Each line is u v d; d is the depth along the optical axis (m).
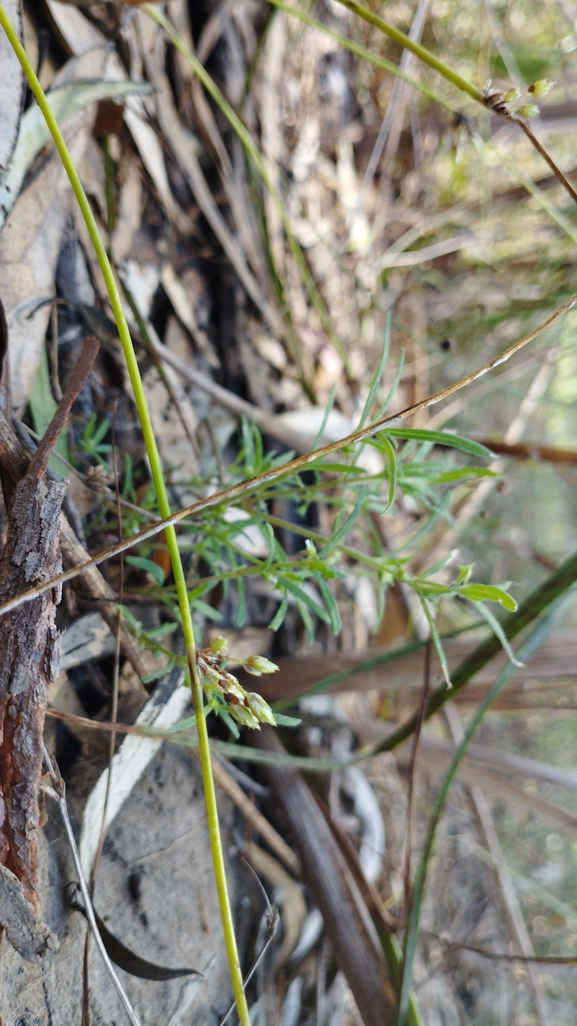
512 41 0.41
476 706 0.30
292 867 0.25
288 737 0.26
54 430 0.14
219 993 0.21
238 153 0.29
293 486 0.25
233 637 0.25
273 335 0.30
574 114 0.39
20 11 0.18
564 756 0.51
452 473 0.17
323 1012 0.26
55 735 0.19
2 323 0.18
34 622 0.13
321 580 0.17
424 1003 0.34
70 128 0.20
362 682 0.26
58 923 0.17
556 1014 0.41
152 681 0.20
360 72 0.40
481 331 0.43
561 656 0.26
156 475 0.14
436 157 0.42
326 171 0.38
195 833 0.21
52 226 0.19
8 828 0.13
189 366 0.27
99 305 0.22
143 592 0.20
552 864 0.45
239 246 0.29
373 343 0.40
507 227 0.43
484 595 0.15
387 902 0.35
